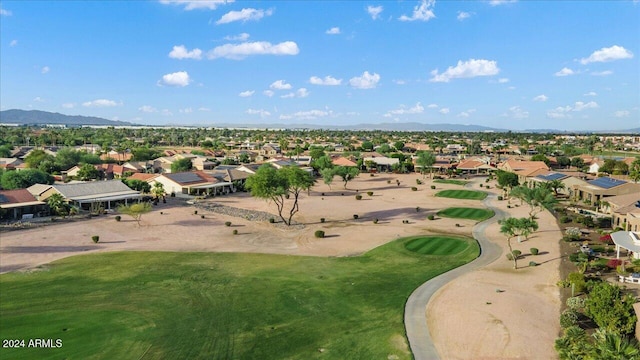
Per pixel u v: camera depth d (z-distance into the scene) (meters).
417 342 37.97
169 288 51.31
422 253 66.25
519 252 60.66
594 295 39.44
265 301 47.41
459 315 43.09
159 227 84.88
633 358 26.06
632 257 57.78
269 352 36.50
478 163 190.00
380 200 119.50
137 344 37.62
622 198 89.88
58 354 35.81
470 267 59.00
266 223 89.44
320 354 36.19
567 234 75.12
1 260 62.31
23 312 44.28
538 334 38.88
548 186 119.19
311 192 134.62
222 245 71.81
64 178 147.00
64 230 81.31
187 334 39.59
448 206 108.94
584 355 29.38
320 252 67.62
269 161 187.38
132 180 126.31
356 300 47.62
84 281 53.69
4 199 93.31
